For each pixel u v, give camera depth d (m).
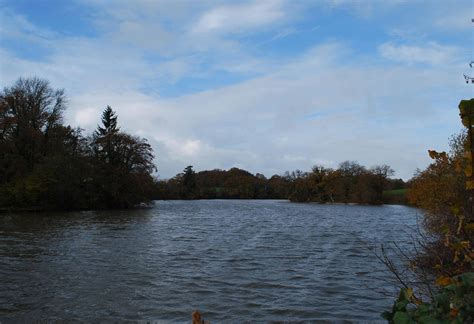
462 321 2.96
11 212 53.16
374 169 97.12
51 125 58.59
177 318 10.19
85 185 62.66
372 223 41.69
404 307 3.40
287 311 10.77
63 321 9.91
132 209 67.06
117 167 66.94
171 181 136.12
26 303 11.36
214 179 152.12
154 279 14.41
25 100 56.22
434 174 16.17
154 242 25.09
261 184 149.12
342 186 105.62
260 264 17.53
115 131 69.88
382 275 15.05
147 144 71.06
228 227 36.72
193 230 33.53
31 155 56.03
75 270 15.90
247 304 11.41
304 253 20.73
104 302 11.51
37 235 28.31
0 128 53.12
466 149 3.19
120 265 17.05
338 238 27.67
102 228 34.31
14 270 15.80
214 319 10.14
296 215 55.97
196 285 13.55
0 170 53.00
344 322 9.91
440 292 3.63
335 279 14.53
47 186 55.19
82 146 64.31
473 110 3.07
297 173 139.12
